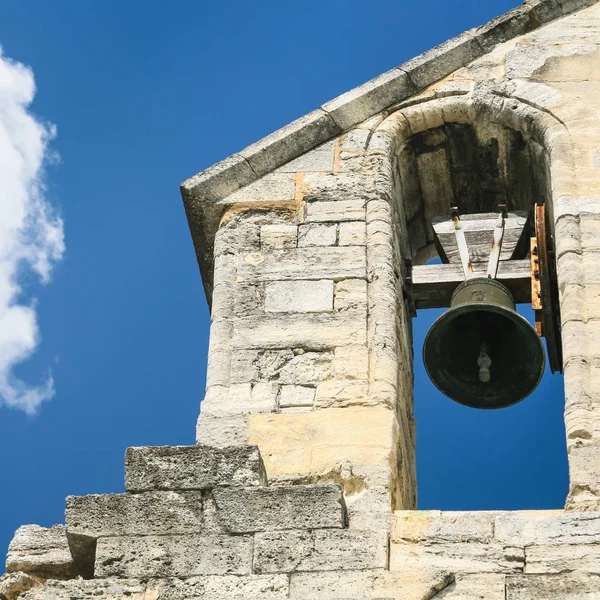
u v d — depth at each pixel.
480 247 13.48
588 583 10.49
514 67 14.06
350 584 10.65
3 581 11.25
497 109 13.79
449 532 10.95
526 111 13.68
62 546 11.44
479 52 14.27
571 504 11.09
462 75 14.14
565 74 13.93
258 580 10.71
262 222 13.16
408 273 13.37
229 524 10.95
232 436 11.76
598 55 14.05
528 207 14.15
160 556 10.86
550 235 13.26
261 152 13.53
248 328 12.40
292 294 12.59
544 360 12.89
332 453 11.56
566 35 14.26
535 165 13.77
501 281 13.27
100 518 11.02
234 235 13.07
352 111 13.85
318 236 12.98
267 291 12.62
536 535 10.85
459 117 13.91
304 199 13.29
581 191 12.98
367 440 11.62
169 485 11.12
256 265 12.81
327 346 12.23
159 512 11.02
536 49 14.17
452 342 13.12
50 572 11.38
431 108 13.91
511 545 10.83
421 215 14.27
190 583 10.73
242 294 12.62
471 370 13.06
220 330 12.41
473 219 13.72
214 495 11.06
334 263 12.77
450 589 10.61
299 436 11.71
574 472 11.25
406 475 12.23
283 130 13.70
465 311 12.89
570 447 11.41
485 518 11.01
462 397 13.03
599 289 12.33
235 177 13.43
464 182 14.21
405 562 10.82
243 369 12.17
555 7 14.41
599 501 11.08
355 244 12.91
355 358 12.15
